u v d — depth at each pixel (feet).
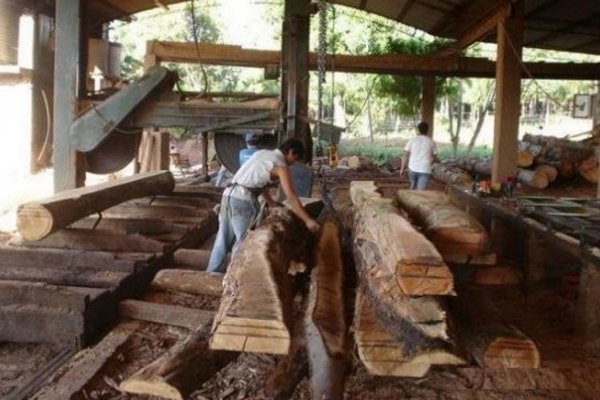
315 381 8.48
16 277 15.74
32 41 42.88
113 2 44.42
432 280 8.09
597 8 36.99
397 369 8.45
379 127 92.12
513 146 31.99
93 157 27.17
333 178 41.50
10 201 29.45
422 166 29.48
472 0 36.14
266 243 10.58
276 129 25.67
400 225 10.20
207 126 25.61
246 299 8.08
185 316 14.52
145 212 23.54
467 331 9.49
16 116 42.47
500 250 18.98
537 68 42.60
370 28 65.05
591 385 11.43
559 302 16.26
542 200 18.43
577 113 58.54
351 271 13.03
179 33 85.15
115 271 16.51
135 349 13.30
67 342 13.66
